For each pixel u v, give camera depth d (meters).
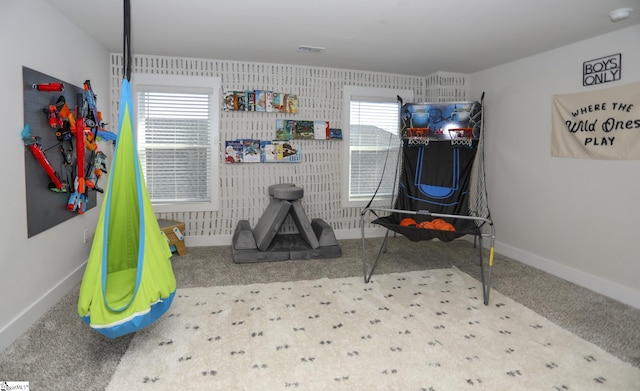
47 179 2.60
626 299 2.94
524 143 3.91
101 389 1.83
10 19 2.19
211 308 2.74
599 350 2.22
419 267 3.74
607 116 3.06
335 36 3.31
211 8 2.70
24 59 2.34
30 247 2.42
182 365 2.03
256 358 2.11
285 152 4.48
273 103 4.37
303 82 4.47
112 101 3.96
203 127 4.28
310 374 1.97
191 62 4.14
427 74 4.78
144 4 2.64
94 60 3.50
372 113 4.81
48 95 2.60
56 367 1.99
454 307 2.81
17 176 2.27
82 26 3.12
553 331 2.45
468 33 3.17
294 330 2.43
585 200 3.28
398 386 1.88
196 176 4.32
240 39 3.44
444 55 3.86
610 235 3.08
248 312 2.68
